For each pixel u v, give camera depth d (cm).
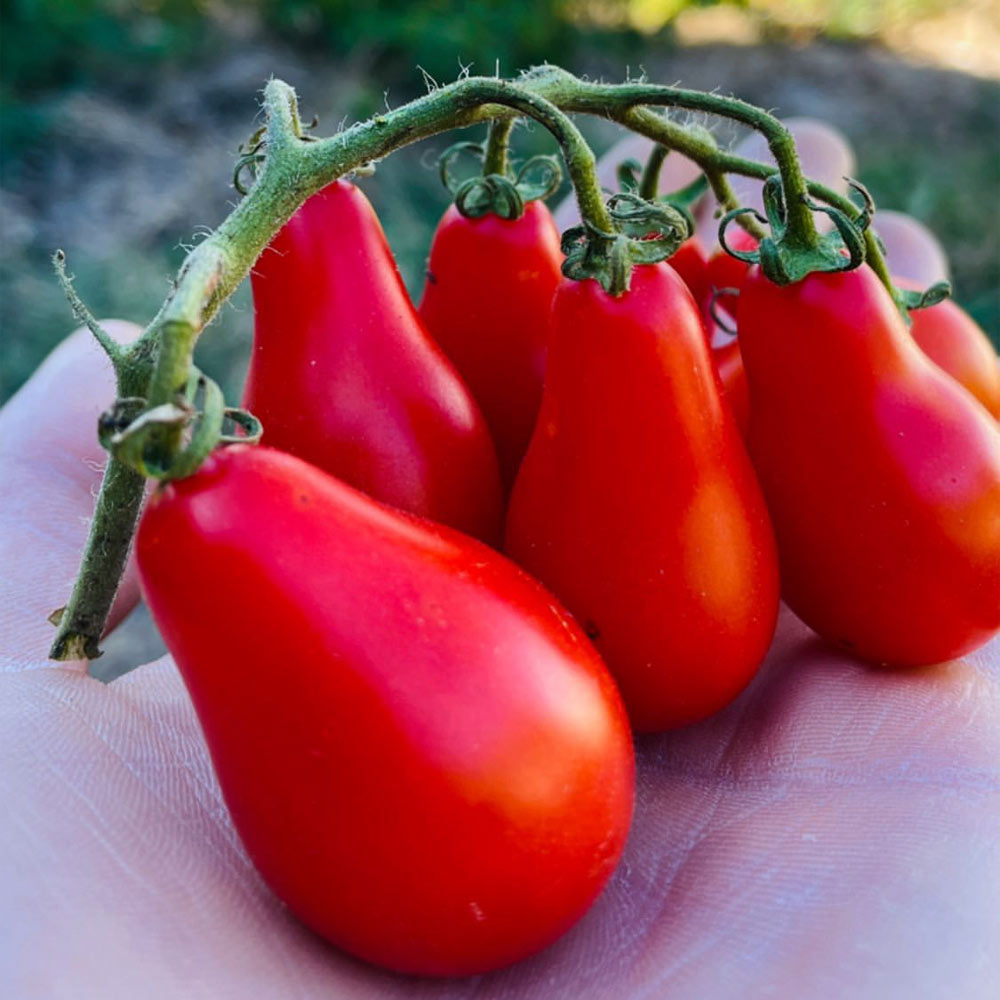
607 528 10
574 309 9
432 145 36
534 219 12
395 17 44
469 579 9
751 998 9
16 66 40
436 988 10
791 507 11
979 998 9
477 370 12
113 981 8
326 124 38
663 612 10
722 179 11
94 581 10
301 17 45
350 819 8
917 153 42
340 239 10
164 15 45
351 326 10
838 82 51
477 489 11
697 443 10
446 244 12
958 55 56
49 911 9
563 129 9
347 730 8
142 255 32
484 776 8
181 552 8
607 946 10
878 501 10
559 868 9
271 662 8
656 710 11
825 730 11
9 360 28
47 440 14
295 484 8
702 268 13
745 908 10
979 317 31
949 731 11
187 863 10
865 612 11
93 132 37
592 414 9
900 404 10
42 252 32
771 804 11
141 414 8
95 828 9
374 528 8
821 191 11
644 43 54
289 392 10
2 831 9
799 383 10
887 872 10
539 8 46
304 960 9
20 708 10
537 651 9
